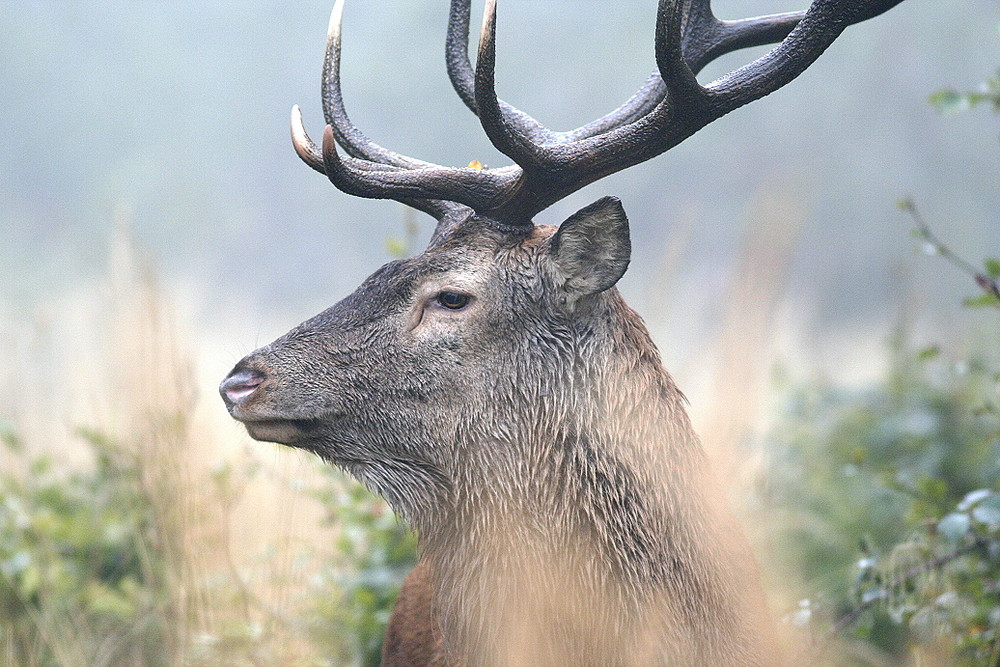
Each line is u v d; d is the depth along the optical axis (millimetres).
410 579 9125
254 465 11055
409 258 8211
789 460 12656
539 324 7992
